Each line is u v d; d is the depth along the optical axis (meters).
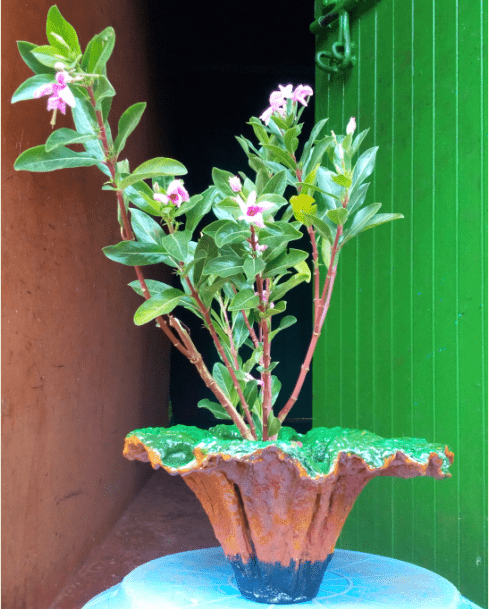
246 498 1.08
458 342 1.66
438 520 1.69
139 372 4.00
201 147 6.55
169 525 3.23
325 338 2.33
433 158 1.78
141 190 1.13
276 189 1.19
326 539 1.11
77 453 2.44
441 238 1.74
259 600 1.10
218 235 1.07
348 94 2.22
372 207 1.25
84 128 1.13
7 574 1.68
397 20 1.96
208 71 6.51
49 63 1.03
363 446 1.03
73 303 2.41
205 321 1.21
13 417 1.74
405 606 1.08
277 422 1.21
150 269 4.29
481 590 1.52
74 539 2.39
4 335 1.69
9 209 1.74
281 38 6.17
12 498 1.73
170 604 1.08
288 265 1.17
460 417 1.64
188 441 1.10
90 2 2.65
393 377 1.93
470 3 1.65
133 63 3.68
